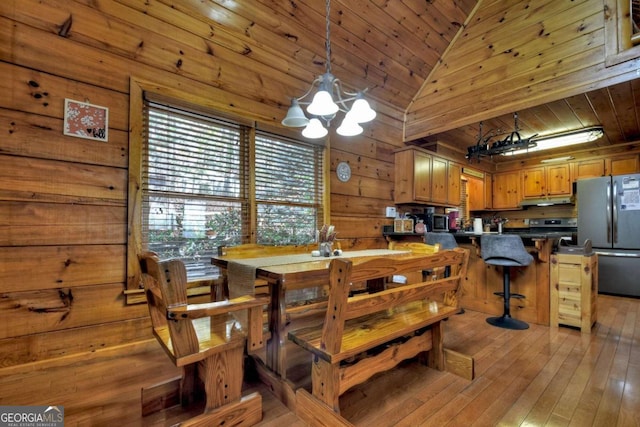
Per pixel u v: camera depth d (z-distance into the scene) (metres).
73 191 2.02
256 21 2.77
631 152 4.51
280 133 3.10
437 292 1.81
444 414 1.46
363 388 1.69
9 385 1.70
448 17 3.53
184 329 1.20
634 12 2.74
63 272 1.97
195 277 2.54
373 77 3.75
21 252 1.85
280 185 3.14
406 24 3.36
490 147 3.95
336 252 2.25
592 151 4.89
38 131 1.91
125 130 2.21
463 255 1.94
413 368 1.93
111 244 2.14
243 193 2.86
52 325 1.93
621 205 3.79
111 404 1.53
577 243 4.16
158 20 2.36
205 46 2.59
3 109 1.82
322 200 3.50
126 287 2.18
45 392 1.64
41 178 1.92
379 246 4.15
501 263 2.70
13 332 1.82
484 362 2.01
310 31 3.01
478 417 1.44
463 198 5.99
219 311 1.23
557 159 5.27
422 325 1.71
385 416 1.44
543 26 3.12
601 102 3.12
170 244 2.43
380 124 4.19
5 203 1.82
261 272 1.56
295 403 1.49
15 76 1.85
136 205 2.23
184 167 2.51
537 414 1.46
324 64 3.32
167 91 2.38
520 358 2.07
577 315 2.61
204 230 2.61
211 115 2.62
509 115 3.46
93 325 2.06
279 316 1.66
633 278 3.70
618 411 1.48
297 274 1.49
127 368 1.92
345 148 3.77
